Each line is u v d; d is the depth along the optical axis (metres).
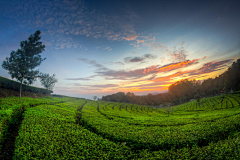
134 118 30.92
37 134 10.40
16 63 36.50
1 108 17.06
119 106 79.19
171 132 14.65
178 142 11.66
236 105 59.28
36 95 53.62
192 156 8.47
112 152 9.11
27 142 8.83
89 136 11.77
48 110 21.59
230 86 111.50
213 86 141.88
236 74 113.69
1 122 11.88
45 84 67.31
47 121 14.53
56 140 9.98
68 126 14.13
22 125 12.33
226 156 8.09
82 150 8.95
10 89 42.00
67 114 21.48
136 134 13.59
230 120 18.69
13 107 18.34
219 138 13.17
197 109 74.38
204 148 9.72
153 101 156.25
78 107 45.22
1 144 10.64
